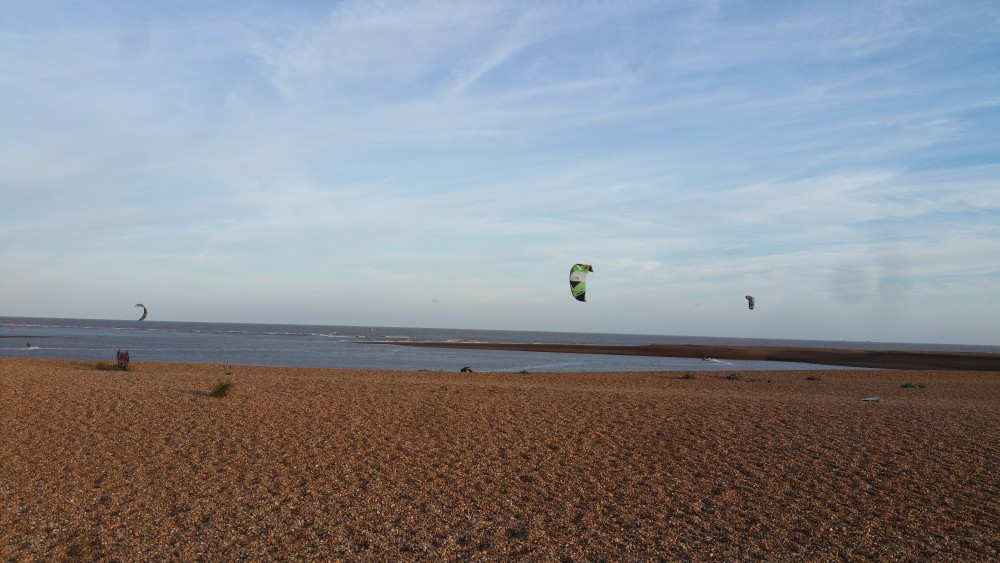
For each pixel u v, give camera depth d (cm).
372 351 6769
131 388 1811
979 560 762
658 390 2261
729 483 1053
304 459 1146
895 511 925
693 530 852
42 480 1009
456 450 1226
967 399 2164
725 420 1520
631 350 7562
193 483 1008
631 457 1202
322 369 3052
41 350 5459
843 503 959
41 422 1364
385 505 927
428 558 751
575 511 917
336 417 1470
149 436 1276
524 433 1366
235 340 9344
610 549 789
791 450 1252
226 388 1711
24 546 765
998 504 953
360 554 759
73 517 860
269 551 763
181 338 9675
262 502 929
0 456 1124
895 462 1170
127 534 806
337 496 960
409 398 1736
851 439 1341
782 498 981
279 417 1456
